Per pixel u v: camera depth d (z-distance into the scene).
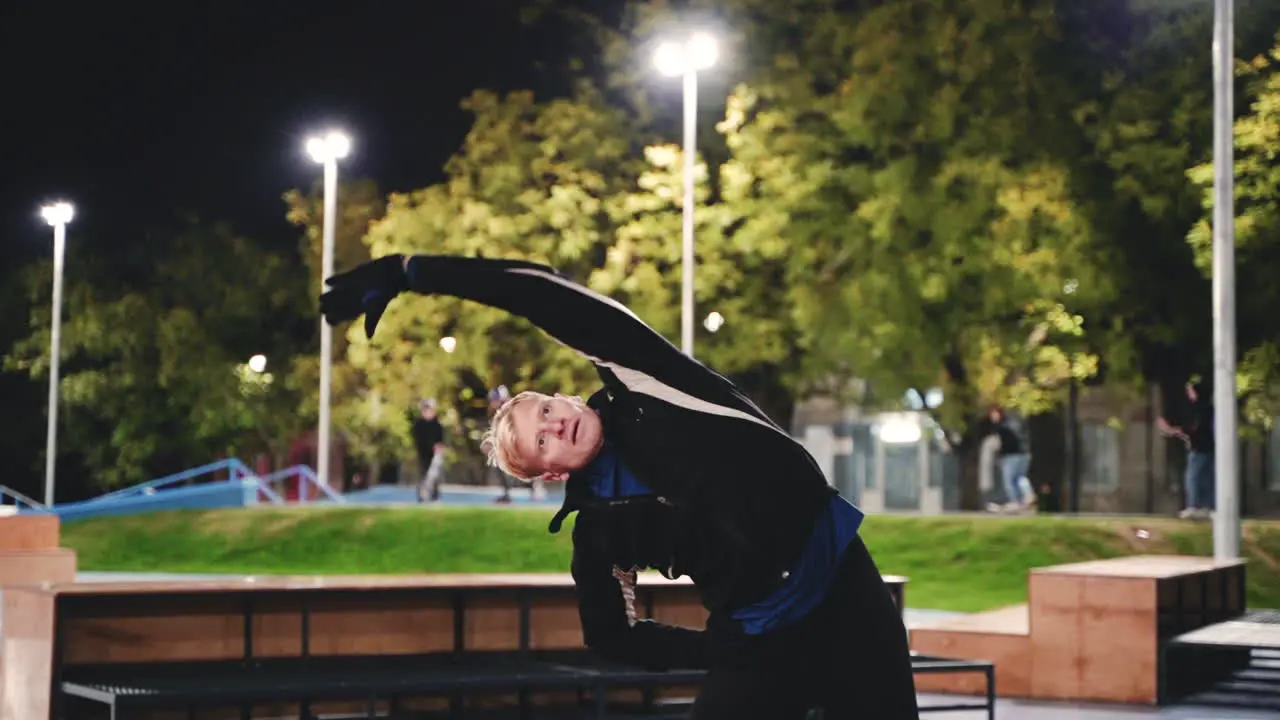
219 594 9.70
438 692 9.27
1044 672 13.26
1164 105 27.66
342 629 10.30
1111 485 38.34
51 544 21.39
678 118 35.53
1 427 47.41
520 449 4.70
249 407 44.78
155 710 9.62
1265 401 29.30
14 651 9.80
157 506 33.88
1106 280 27.30
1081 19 29.12
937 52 28.56
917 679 13.78
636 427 4.68
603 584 4.89
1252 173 25.03
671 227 32.31
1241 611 15.75
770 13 31.95
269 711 10.22
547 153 35.47
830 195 30.45
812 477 4.69
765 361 34.66
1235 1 26.95
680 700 11.05
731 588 4.69
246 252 45.69
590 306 4.65
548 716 10.48
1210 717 12.19
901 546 23.23
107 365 46.16
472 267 4.61
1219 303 19.36
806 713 4.78
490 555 24.94
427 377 35.75
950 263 28.59
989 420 32.00
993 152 28.39
